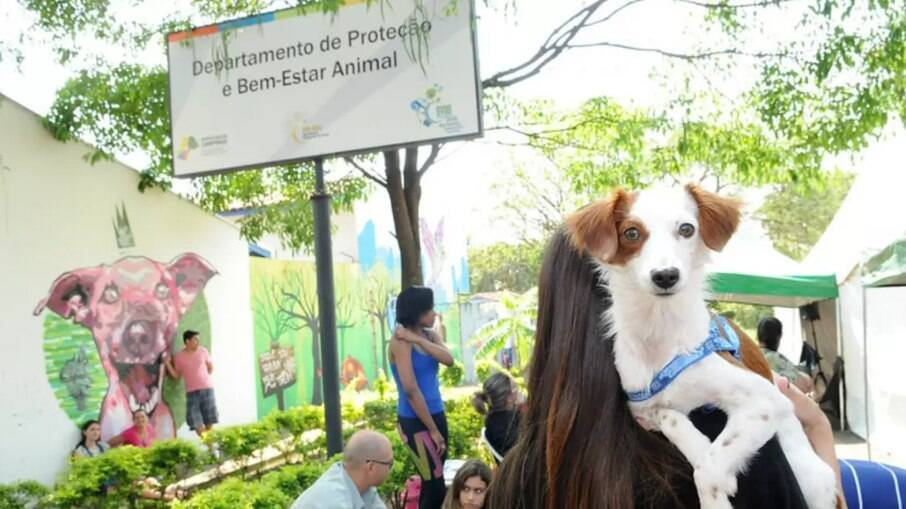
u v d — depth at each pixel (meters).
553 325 1.66
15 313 8.34
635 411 1.54
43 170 8.74
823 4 8.07
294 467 6.05
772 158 9.04
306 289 14.67
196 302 11.00
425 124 5.81
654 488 1.45
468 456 7.61
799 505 1.38
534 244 31.28
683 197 1.61
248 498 5.28
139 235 10.04
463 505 4.43
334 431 5.95
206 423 10.53
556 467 1.54
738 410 1.44
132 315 9.84
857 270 11.07
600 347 1.57
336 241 17.23
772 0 8.37
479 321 21.56
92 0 8.09
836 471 1.67
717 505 1.35
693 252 1.57
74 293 9.04
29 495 6.84
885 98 8.33
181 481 8.41
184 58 6.25
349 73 5.93
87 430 8.83
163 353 10.27
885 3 7.83
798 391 1.75
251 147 6.11
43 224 8.72
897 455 9.86
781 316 17.52
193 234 11.02
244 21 6.11
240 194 10.42
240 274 11.99
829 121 8.58
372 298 17.78
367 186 10.29
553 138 10.08
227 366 11.59
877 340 10.52
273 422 8.55
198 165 6.21
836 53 8.14
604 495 1.45
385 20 5.85
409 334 5.58
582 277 1.65
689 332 1.51
